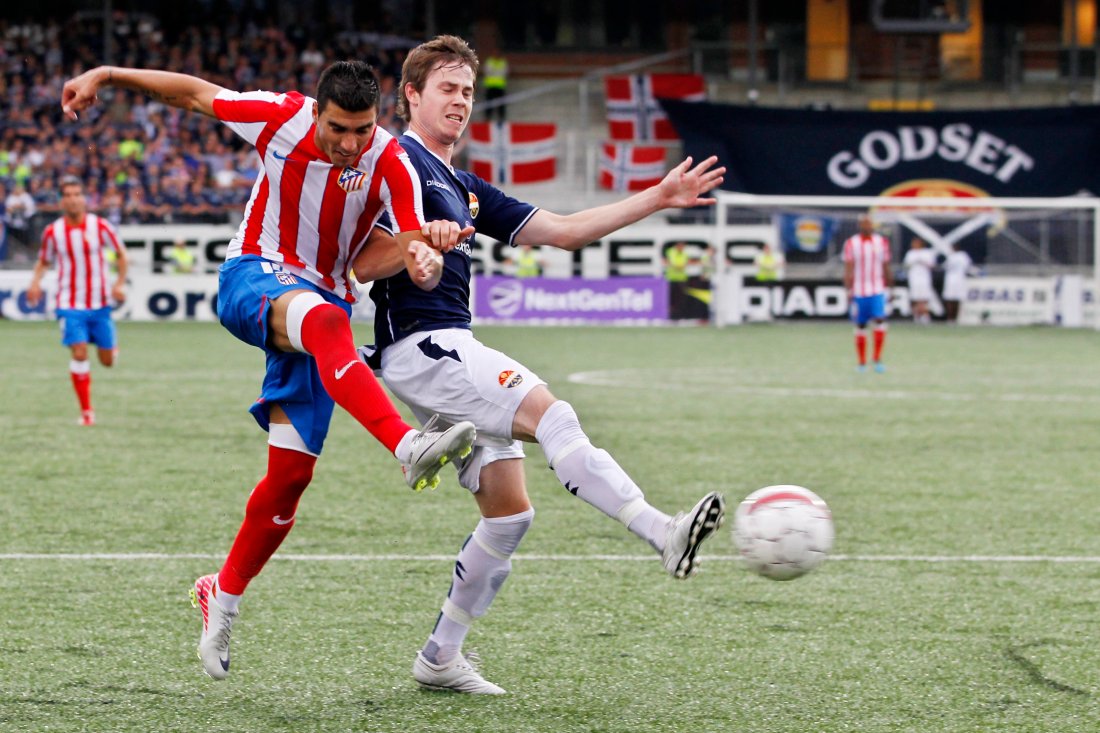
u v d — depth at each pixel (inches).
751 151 2989.7
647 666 416.2
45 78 3179.1
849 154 2992.1
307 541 611.2
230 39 3358.8
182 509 689.6
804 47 3371.1
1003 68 3398.1
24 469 821.9
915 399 1309.1
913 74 3376.0
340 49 3390.7
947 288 2709.2
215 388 1350.9
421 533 631.8
